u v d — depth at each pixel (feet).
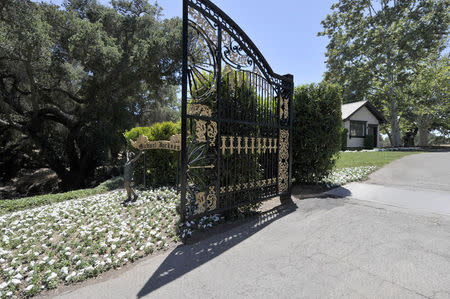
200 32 11.31
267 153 15.33
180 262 8.77
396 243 9.34
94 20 60.59
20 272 8.04
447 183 18.71
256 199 14.37
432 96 64.95
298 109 19.95
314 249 9.30
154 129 25.36
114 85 55.88
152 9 65.92
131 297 6.82
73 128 55.06
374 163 30.32
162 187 22.88
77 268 8.39
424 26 59.41
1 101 45.27
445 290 6.49
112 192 22.76
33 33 36.29
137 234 11.10
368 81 69.97
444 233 9.98
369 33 67.31
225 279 7.58
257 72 14.40
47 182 54.24
